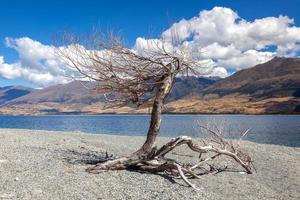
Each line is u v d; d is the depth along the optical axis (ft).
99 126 345.10
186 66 59.62
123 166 56.03
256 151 98.43
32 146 77.10
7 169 51.49
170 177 54.49
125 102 60.85
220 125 87.25
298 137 205.46
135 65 58.49
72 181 47.88
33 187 43.65
